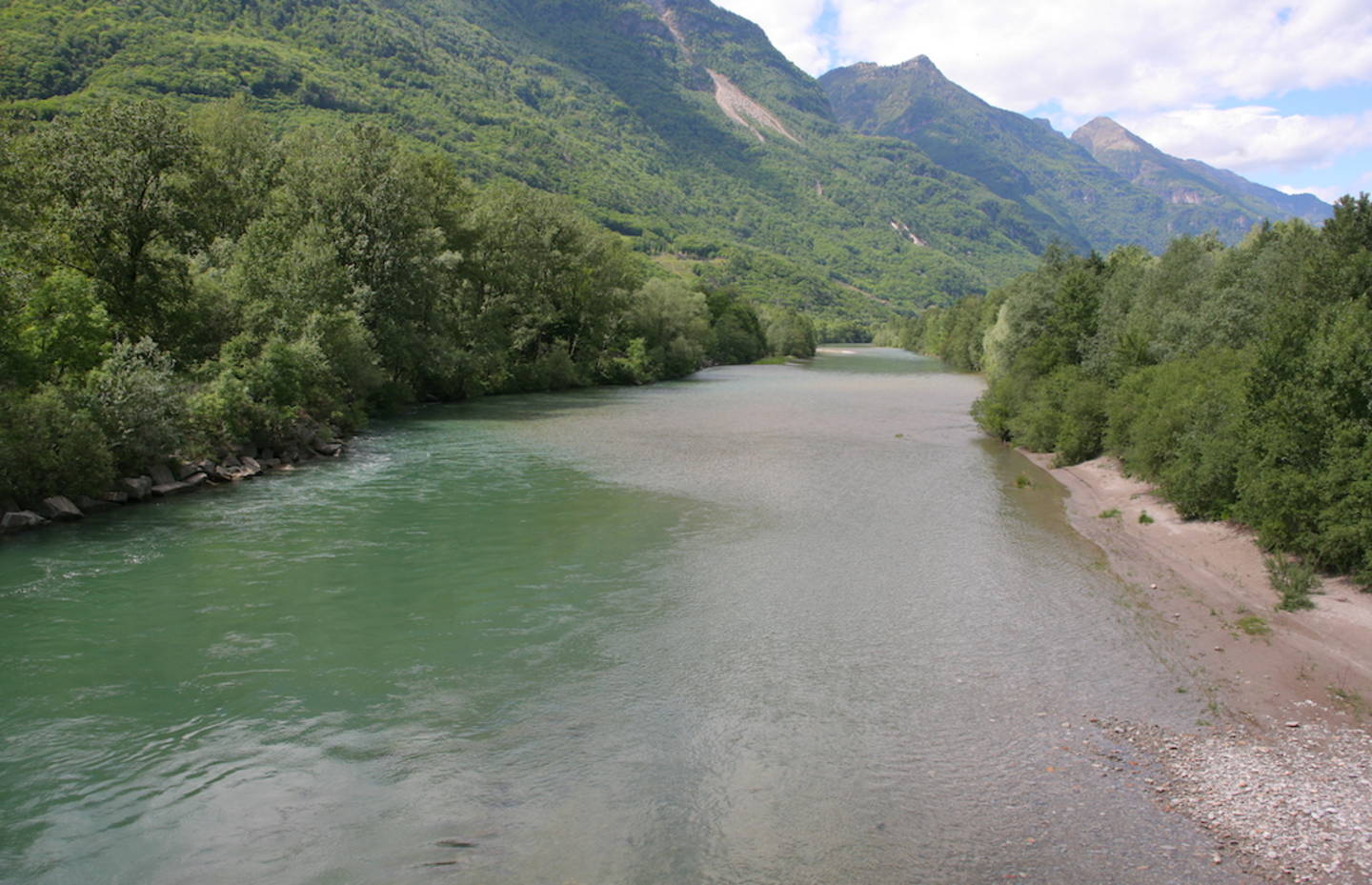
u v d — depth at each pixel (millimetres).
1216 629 16516
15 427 23438
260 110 172750
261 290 42469
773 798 10242
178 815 9789
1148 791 10359
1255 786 10438
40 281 30859
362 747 11484
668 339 106938
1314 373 20766
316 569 20000
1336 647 15414
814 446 44031
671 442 44562
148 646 15023
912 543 23641
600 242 88625
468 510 26953
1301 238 41344
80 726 11992
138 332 36531
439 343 61594
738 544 23234
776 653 15180
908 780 10688
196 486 29719
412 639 15602
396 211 56000
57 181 35062
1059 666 14586
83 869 8742
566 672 14211
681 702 13062
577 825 9617
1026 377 48500
